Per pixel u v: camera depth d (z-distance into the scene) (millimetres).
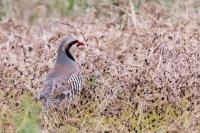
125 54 16484
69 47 15242
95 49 17047
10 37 18453
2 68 15891
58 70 14984
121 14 20125
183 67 15766
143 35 17562
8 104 14820
